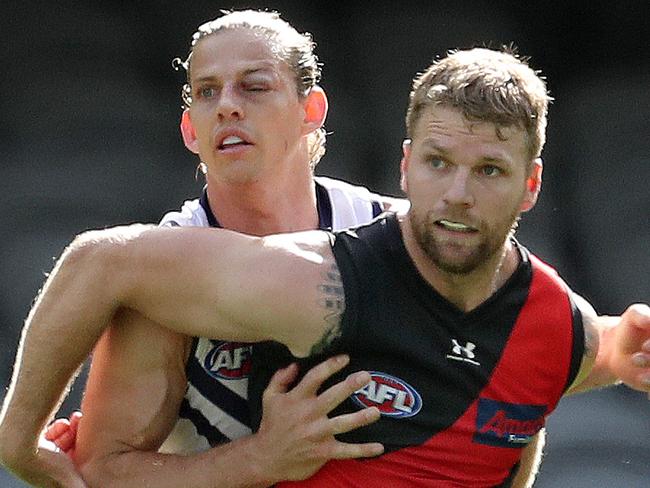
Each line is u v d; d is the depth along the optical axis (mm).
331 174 42125
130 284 12672
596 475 32312
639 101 47125
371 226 12805
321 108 14555
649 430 34625
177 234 12734
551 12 47812
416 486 12750
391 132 44031
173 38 45312
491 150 12125
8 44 43844
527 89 12375
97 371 13445
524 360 12938
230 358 13547
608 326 13680
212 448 13234
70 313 12742
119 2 45656
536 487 31797
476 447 12844
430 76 12461
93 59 44406
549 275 13273
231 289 12383
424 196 12273
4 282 37281
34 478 13297
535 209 43500
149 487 13023
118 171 41562
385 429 12688
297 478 12773
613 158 45469
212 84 13844
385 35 46406
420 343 12562
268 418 12742
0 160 41688
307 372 12703
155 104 44094
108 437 13336
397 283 12555
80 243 12961
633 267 41469
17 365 13258
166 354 13312
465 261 12281
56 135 42531
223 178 13977
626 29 47969
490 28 47156
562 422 34531
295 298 12305
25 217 39531
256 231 14492
